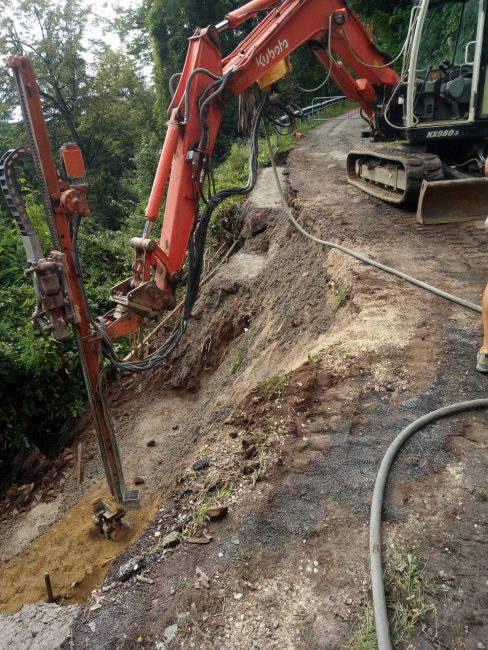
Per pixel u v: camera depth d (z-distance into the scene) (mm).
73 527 5941
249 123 6219
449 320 4699
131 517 5629
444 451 3242
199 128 5129
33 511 6641
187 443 6723
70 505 6570
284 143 15633
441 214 7344
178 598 2611
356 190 9656
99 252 13125
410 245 6578
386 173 8266
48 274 3613
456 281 5473
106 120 33156
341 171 11523
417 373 4004
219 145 23703
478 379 3891
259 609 2480
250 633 2381
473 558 2566
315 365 4324
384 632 2217
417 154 7664
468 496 2910
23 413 7797
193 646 2373
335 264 6395
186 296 5195
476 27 7551
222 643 2361
